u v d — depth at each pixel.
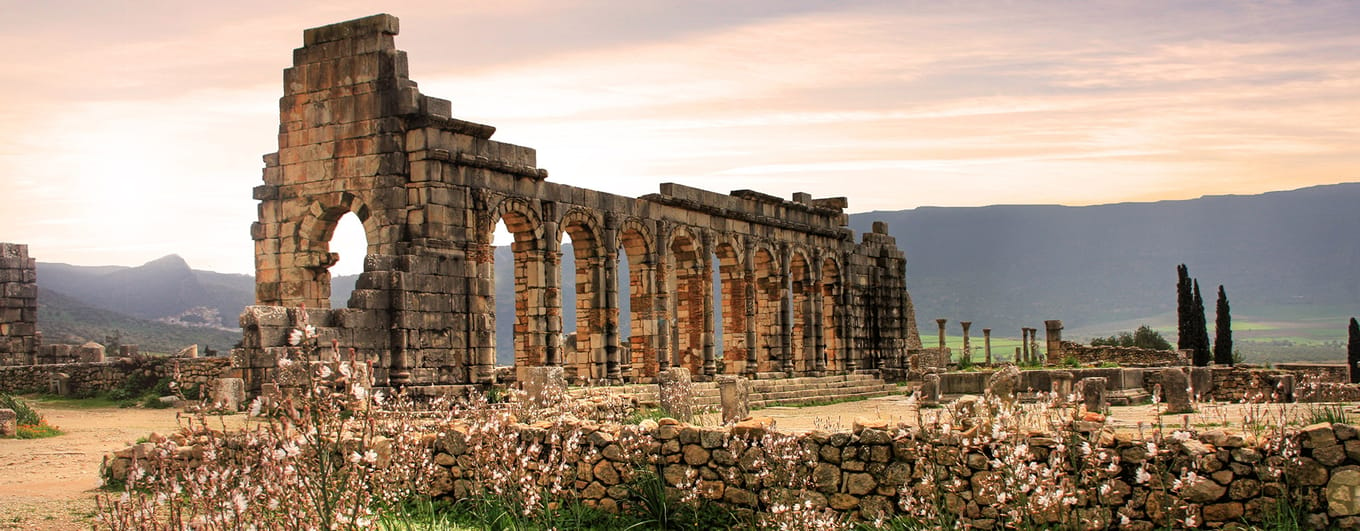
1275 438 18.50
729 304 62.91
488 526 20.44
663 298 55.88
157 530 14.56
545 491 20.03
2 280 68.44
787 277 66.44
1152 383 48.41
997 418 18.39
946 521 18.86
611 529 20.97
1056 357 80.81
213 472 14.46
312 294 46.75
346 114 45.78
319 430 13.62
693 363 59.25
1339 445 18.14
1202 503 18.50
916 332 99.19
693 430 21.59
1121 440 18.94
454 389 43.59
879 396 66.50
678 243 59.31
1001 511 18.47
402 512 19.28
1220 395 58.53
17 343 68.56
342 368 13.91
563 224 50.41
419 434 23.31
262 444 14.45
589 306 52.59
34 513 22.02
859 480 20.22
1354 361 83.62
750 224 63.75
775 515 19.30
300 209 46.53
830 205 72.75
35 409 51.56
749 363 62.09
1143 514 18.61
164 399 51.34
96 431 39.09
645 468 21.69
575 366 52.94
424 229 44.34
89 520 21.23
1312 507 18.19
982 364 84.38
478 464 20.73
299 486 14.45
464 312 45.28
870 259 76.31
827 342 72.06
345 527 13.98
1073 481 18.12
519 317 49.72
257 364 36.94
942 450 19.48
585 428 22.34
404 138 45.03
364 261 42.31
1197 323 97.06
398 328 42.38
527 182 48.88
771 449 20.56
